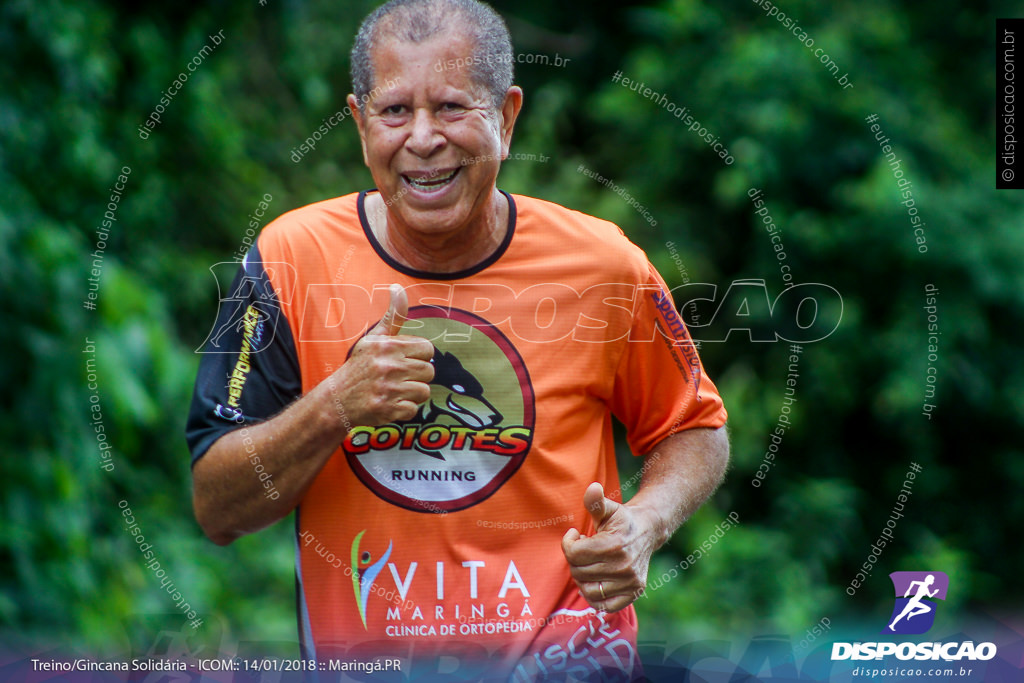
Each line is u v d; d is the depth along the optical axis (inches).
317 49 684.7
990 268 699.4
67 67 522.9
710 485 264.8
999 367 737.6
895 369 688.4
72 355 469.7
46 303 470.9
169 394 511.5
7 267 456.1
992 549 749.3
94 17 547.5
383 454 239.3
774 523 683.4
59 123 524.1
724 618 599.8
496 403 242.2
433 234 238.5
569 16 811.4
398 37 228.8
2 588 436.1
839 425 720.3
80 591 449.1
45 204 521.0
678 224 696.4
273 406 240.4
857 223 683.4
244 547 579.8
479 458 240.7
